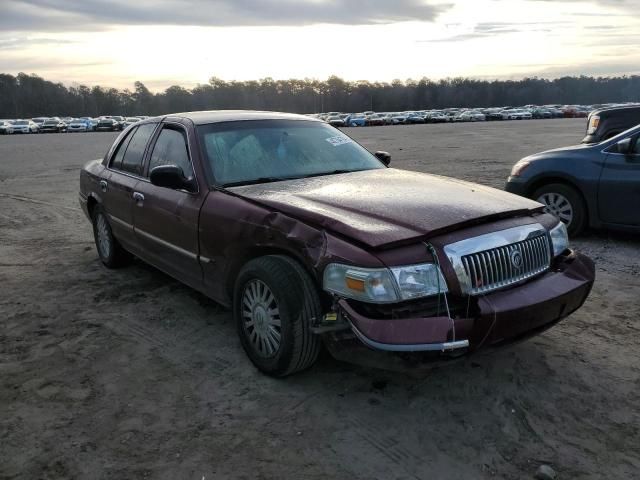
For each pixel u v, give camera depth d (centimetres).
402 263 286
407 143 2698
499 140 2750
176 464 275
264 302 344
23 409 325
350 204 341
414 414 313
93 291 527
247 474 267
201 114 483
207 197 395
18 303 498
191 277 426
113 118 6544
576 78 13775
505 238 317
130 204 495
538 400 324
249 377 357
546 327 328
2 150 2831
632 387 338
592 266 367
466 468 269
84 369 373
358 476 264
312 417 312
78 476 267
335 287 297
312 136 480
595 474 264
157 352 396
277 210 344
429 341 273
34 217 928
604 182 638
